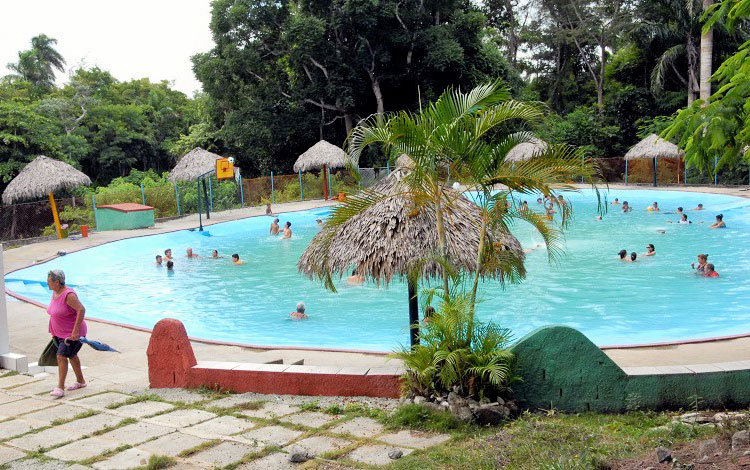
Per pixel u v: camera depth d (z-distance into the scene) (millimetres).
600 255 17609
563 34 44938
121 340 10039
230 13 33812
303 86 37062
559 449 4645
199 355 8922
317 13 35406
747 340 8859
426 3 35375
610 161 37188
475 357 5859
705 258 14914
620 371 5922
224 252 20688
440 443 5207
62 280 6859
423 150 5996
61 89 61000
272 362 8242
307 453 4934
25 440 5418
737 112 5613
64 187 22359
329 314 12719
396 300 13797
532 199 30422
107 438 5441
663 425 5508
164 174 35594
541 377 6000
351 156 6605
